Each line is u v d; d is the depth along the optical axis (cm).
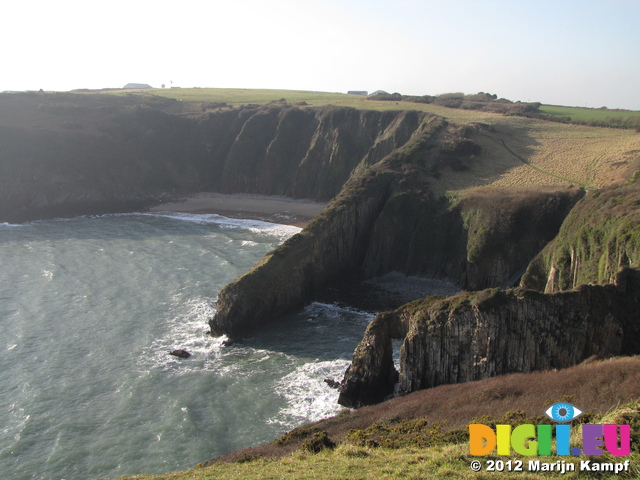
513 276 6400
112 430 3778
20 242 8569
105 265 7425
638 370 2777
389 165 8362
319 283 6769
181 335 5384
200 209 11194
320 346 5222
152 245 8456
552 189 6956
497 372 3772
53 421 3878
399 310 4341
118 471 3347
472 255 6594
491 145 9206
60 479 3278
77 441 3653
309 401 4188
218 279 6919
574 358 3628
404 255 7369
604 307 3712
